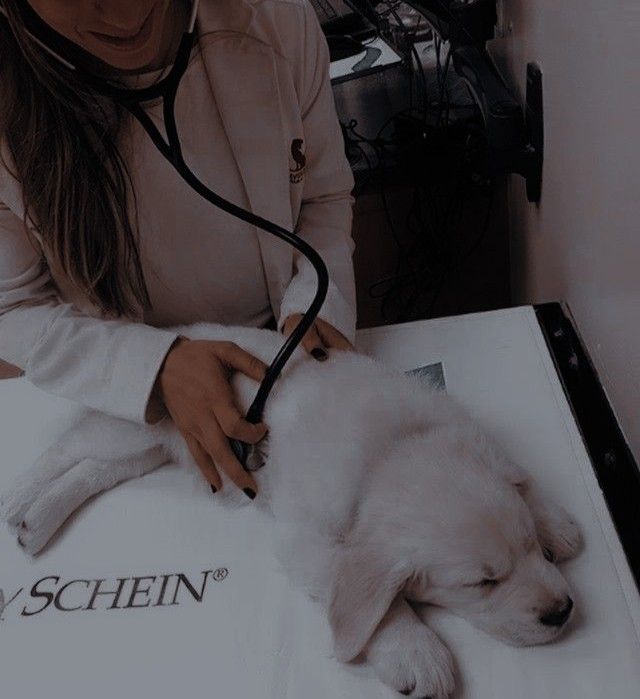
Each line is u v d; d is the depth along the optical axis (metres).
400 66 1.80
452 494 0.78
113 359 0.96
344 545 0.81
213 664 0.79
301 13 1.05
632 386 0.85
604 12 0.82
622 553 0.80
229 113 0.99
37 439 1.13
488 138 1.30
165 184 1.01
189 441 0.96
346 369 0.97
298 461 0.89
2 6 0.78
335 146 1.18
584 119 0.95
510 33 1.40
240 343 1.04
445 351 1.12
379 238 1.79
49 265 1.04
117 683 0.79
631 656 0.71
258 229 1.07
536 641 0.74
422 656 0.73
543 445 0.94
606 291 0.93
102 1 0.77
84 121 0.91
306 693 0.75
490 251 1.81
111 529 0.97
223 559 0.90
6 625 0.87
